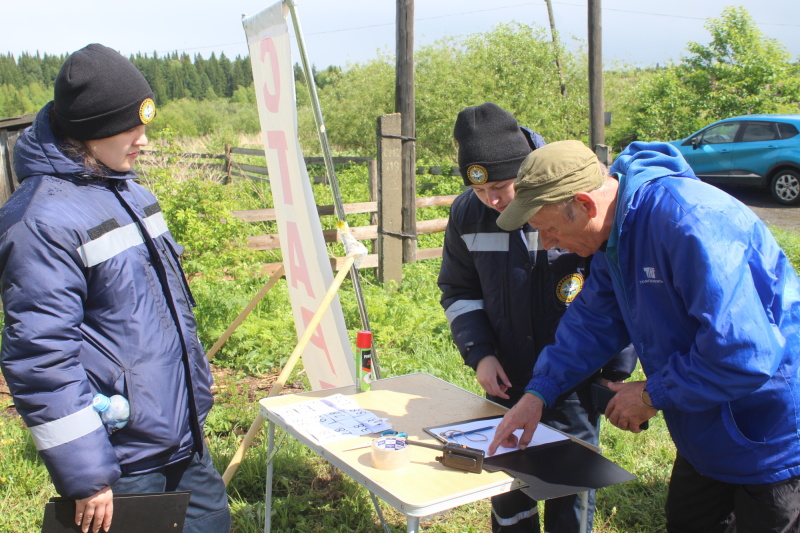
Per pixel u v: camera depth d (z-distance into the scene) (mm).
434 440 2404
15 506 3525
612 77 20688
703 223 1957
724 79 18484
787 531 2164
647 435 4293
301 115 22672
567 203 2137
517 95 18672
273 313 6723
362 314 3355
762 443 2143
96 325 2162
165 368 2264
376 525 3488
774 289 2037
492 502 2861
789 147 13781
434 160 17844
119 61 2182
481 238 2760
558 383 2416
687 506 2568
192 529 2512
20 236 1994
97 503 2045
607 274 2422
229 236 7336
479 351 2799
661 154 2232
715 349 1910
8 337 1974
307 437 2414
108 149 2195
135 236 2268
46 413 1974
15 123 7074
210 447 4055
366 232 8273
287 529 3398
